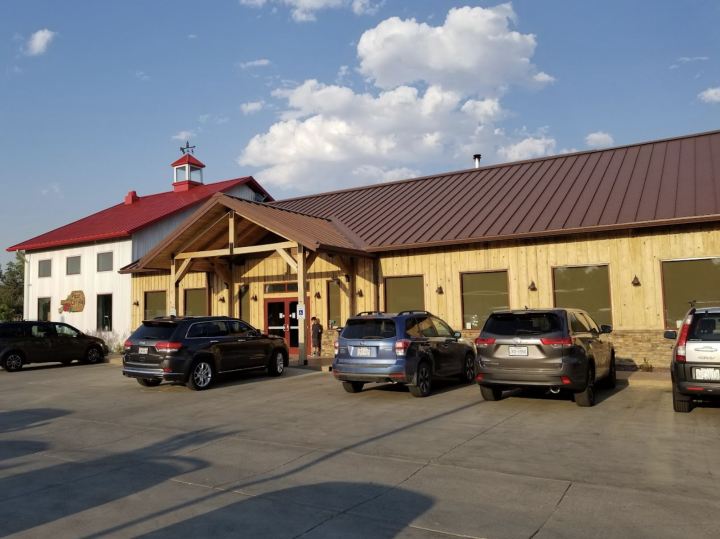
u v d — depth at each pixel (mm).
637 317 15266
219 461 7145
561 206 17406
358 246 18859
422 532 4773
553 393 11758
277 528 4918
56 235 30734
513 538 4629
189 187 35156
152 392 13344
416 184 23984
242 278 22406
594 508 5262
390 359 11367
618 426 8586
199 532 4863
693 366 8930
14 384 15688
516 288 16859
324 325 20266
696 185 16016
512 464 6719
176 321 13469
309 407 10797
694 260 14781
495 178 21766
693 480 6031
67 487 6211
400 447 7605
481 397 11422
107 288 27641
